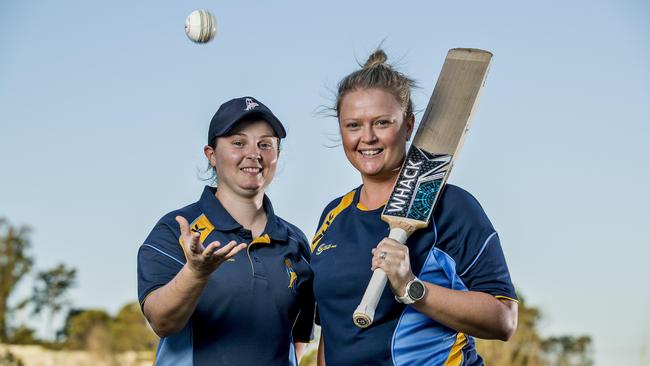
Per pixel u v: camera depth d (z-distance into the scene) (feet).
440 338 11.91
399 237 11.66
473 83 12.82
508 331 11.68
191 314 12.16
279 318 13.14
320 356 13.15
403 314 11.83
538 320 34.91
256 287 13.00
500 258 11.87
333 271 12.15
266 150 13.39
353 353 12.00
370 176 12.33
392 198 12.02
